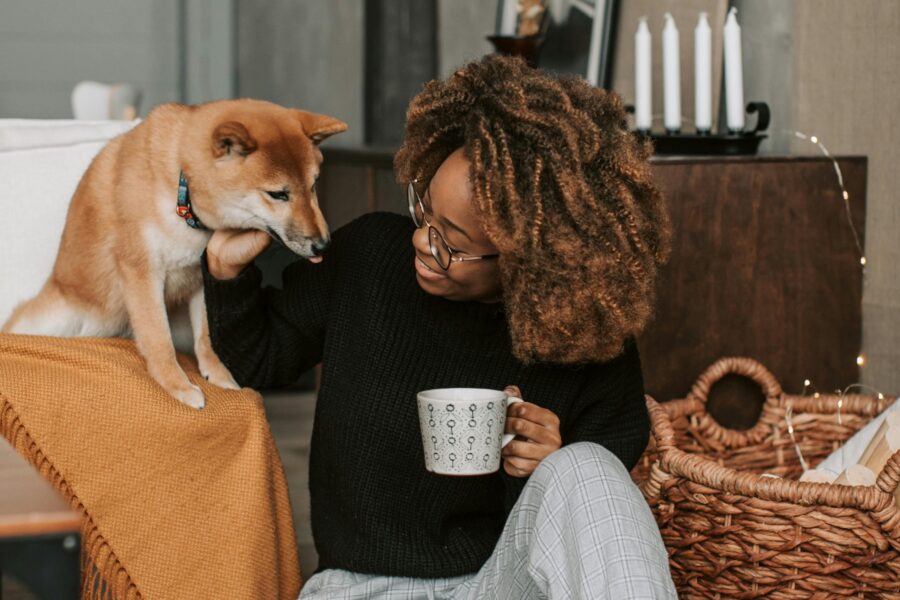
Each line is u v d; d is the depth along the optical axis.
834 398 2.20
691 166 2.25
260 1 5.37
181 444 1.48
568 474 1.20
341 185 3.69
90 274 1.84
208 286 1.45
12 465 0.93
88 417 1.45
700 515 1.63
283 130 1.81
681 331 2.28
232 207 1.78
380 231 1.50
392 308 1.44
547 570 1.18
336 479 1.46
